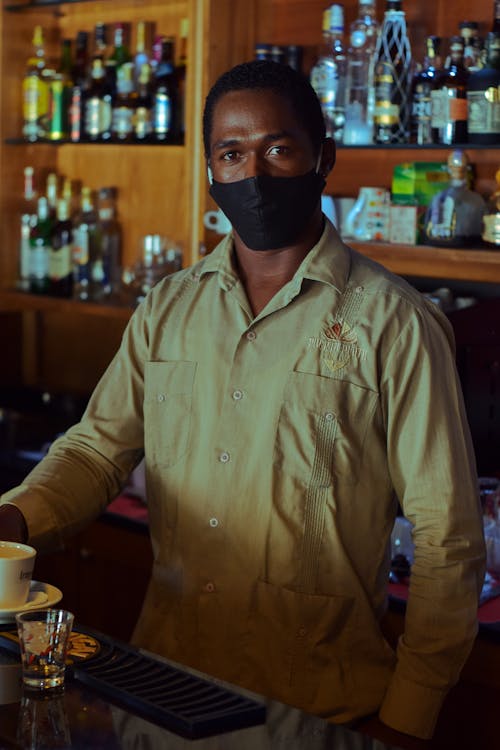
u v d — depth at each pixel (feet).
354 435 5.96
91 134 11.75
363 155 10.27
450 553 5.65
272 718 4.49
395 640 7.29
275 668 6.08
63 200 12.28
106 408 6.66
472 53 8.99
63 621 4.67
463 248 8.73
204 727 4.32
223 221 10.16
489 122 8.60
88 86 12.01
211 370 6.28
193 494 6.27
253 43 10.39
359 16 9.70
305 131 6.01
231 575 6.16
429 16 9.65
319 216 6.33
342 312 6.03
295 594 6.00
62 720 4.38
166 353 6.47
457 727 7.18
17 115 12.37
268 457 6.04
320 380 5.98
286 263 6.20
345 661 6.02
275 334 6.15
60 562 10.06
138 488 9.88
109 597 9.71
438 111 8.93
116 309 11.23
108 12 12.28
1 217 12.37
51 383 13.56
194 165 10.18
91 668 4.88
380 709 5.94
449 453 5.74
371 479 6.00
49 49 12.75
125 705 4.55
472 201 8.86
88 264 12.09
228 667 6.21
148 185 12.12
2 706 4.50
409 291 6.10
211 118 6.14
